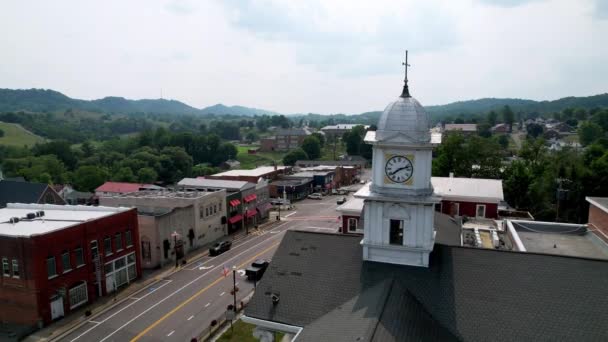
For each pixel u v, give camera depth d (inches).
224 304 1817.2
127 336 1546.5
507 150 7760.8
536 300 924.6
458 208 2488.9
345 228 2368.4
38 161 5147.6
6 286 1654.8
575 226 1825.8
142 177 5319.9
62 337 1550.2
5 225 1875.0
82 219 1978.3
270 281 1111.0
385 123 1079.6
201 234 2773.1
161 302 1852.9
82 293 1823.3
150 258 2336.4
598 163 3061.0
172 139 7509.8
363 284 1045.2
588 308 886.4
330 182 5359.3
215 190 3255.4
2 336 1557.6
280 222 3543.3
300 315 1008.2
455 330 911.0
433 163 4003.4
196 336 1519.4
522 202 3326.8
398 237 1103.6
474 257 1056.2
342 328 856.9
